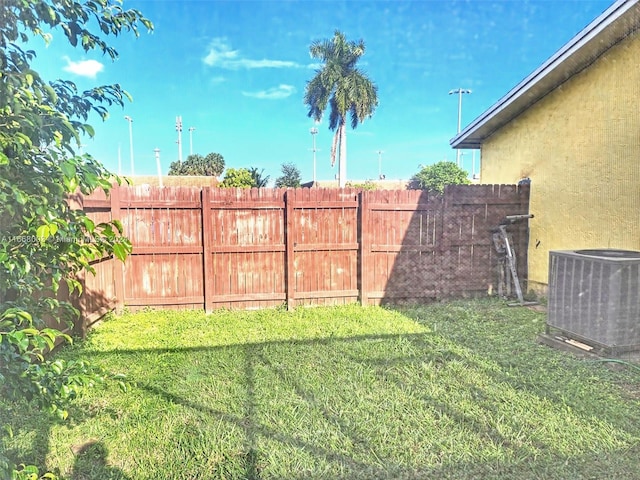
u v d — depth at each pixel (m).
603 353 3.66
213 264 5.63
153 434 2.49
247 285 5.73
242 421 2.64
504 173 7.29
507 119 7.16
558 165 5.94
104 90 1.74
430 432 2.49
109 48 1.77
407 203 6.00
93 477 2.12
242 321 5.05
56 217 1.42
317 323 4.94
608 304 3.59
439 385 3.14
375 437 2.44
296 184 31.34
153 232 5.52
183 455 2.29
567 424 2.55
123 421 2.63
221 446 2.36
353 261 5.98
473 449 2.31
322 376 3.32
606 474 2.09
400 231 6.00
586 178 5.45
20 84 1.32
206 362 3.64
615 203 5.00
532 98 6.35
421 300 6.09
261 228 5.71
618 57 4.92
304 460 2.23
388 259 6.01
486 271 6.33
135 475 2.13
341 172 26.38
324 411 2.76
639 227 4.68
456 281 6.22
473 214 6.23
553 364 3.54
